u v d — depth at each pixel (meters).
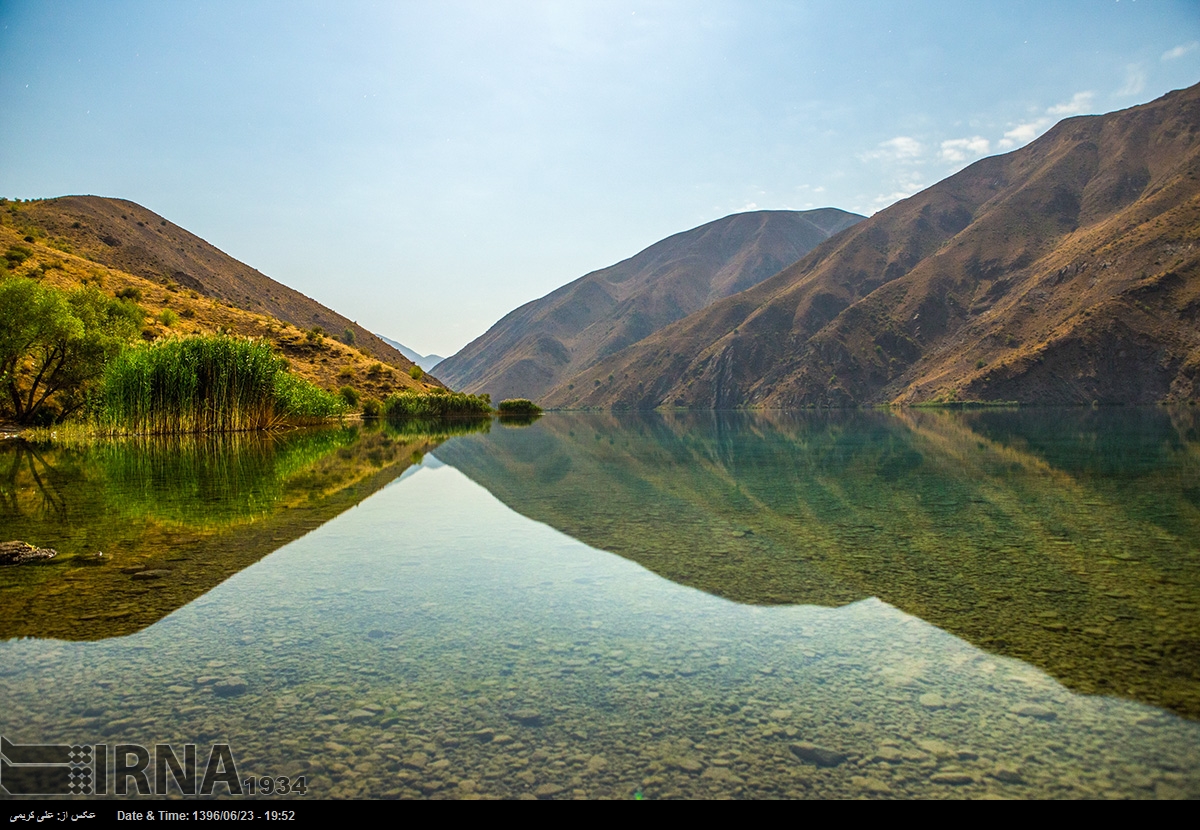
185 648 5.37
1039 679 4.62
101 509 12.20
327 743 3.91
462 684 4.66
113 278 73.88
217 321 75.88
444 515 11.70
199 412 35.56
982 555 8.27
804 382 181.38
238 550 8.88
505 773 3.57
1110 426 41.06
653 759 3.70
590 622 5.94
